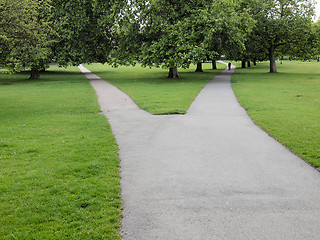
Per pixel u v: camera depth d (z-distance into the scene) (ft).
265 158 25.63
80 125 39.17
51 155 26.99
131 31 101.60
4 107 54.08
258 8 129.90
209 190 19.54
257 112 45.39
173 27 92.12
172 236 14.42
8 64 53.93
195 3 96.27
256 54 140.36
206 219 15.93
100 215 16.43
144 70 177.47
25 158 26.27
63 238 14.34
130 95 66.03
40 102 59.36
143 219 16.05
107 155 26.94
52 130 36.58
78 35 111.96
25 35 54.75
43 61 110.01
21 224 15.65
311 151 26.91
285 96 63.00
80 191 19.54
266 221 15.64
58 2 111.45
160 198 18.52
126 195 19.04
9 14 50.83
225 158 25.75
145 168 23.76
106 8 109.70
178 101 56.13
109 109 50.83
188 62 94.68
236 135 33.01
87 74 146.51
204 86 82.99
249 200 18.04
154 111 47.01
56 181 21.21
